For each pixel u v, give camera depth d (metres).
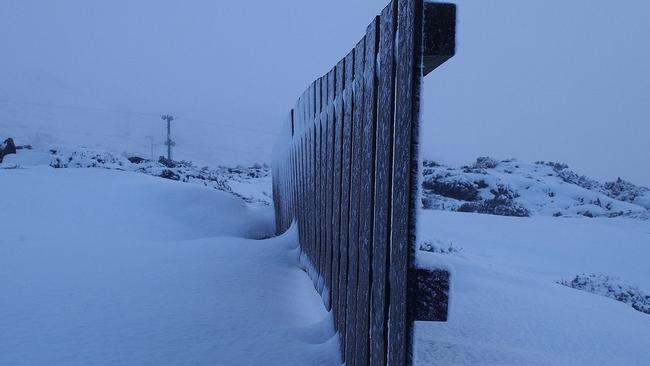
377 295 1.87
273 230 11.37
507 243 16.05
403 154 1.46
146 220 9.91
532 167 37.75
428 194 30.42
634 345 3.97
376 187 1.93
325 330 3.16
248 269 4.94
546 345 3.66
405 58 1.45
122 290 4.00
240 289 4.14
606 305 5.77
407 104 1.42
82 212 9.88
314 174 4.49
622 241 17.08
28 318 3.21
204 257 5.49
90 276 4.50
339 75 3.11
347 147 2.78
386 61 1.75
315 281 4.36
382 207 1.79
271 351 2.83
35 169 15.40
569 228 19.78
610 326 4.48
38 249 6.05
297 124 6.14
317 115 4.27
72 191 11.32
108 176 13.96
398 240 1.51
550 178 34.34
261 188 31.39
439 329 3.74
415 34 1.34
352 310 2.49
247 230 10.95
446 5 1.33
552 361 3.26
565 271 11.79
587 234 18.44
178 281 4.34
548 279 10.02
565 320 4.40
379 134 1.88
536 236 17.48
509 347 3.44
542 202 29.73
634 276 12.16
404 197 1.44
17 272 4.63
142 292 3.95
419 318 1.39
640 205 31.38
